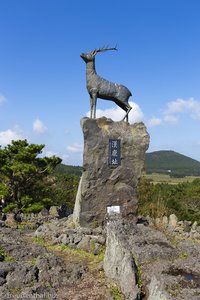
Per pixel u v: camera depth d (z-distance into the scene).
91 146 13.90
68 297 7.69
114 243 9.18
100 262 9.91
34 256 10.23
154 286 7.03
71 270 9.02
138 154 14.48
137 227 11.59
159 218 16.81
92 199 13.77
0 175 24.23
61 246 11.70
